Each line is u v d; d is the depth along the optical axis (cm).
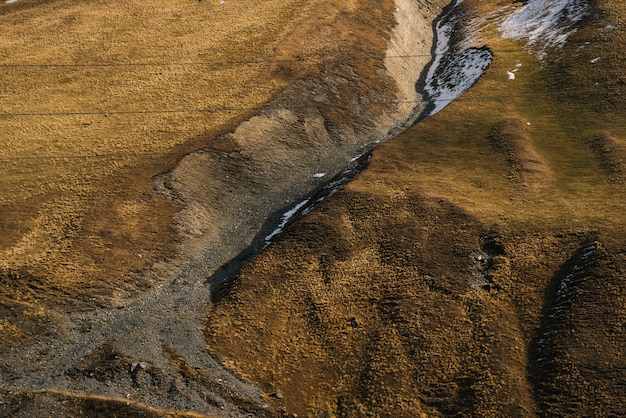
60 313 4088
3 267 4278
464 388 3491
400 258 4562
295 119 6781
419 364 3703
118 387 3562
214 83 7269
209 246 5088
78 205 5088
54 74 7244
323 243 4806
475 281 4272
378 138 6962
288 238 4903
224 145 6091
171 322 4181
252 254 5003
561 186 5231
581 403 3209
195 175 5700
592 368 3375
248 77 7412
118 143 6016
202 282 4669
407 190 5347
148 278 4597
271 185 5975
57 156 5725
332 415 3475
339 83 7550
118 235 4844
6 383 3525
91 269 4472
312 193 5906
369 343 3916
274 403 3544
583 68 7206
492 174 5562
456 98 7188
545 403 3284
